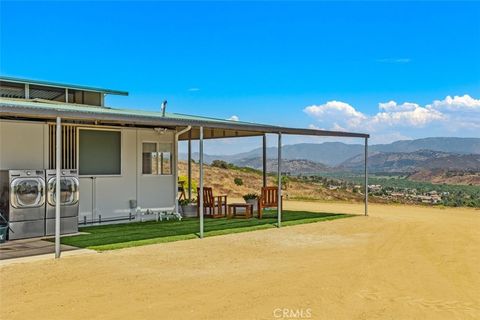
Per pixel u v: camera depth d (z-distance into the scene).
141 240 9.40
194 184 19.23
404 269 7.23
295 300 5.59
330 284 6.30
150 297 5.63
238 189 25.64
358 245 9.29
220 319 4.94
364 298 5.70
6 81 11.98
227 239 9.73
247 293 5.84
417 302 5.56
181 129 13.55
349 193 27.23
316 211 15.84
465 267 7.41
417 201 21.84
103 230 10.80
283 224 12.02
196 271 6.95
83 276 6.53
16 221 9.40
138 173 12.77
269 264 7.49
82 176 11.66
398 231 11.21
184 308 5.26
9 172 9.37
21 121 10.50
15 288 5.93
